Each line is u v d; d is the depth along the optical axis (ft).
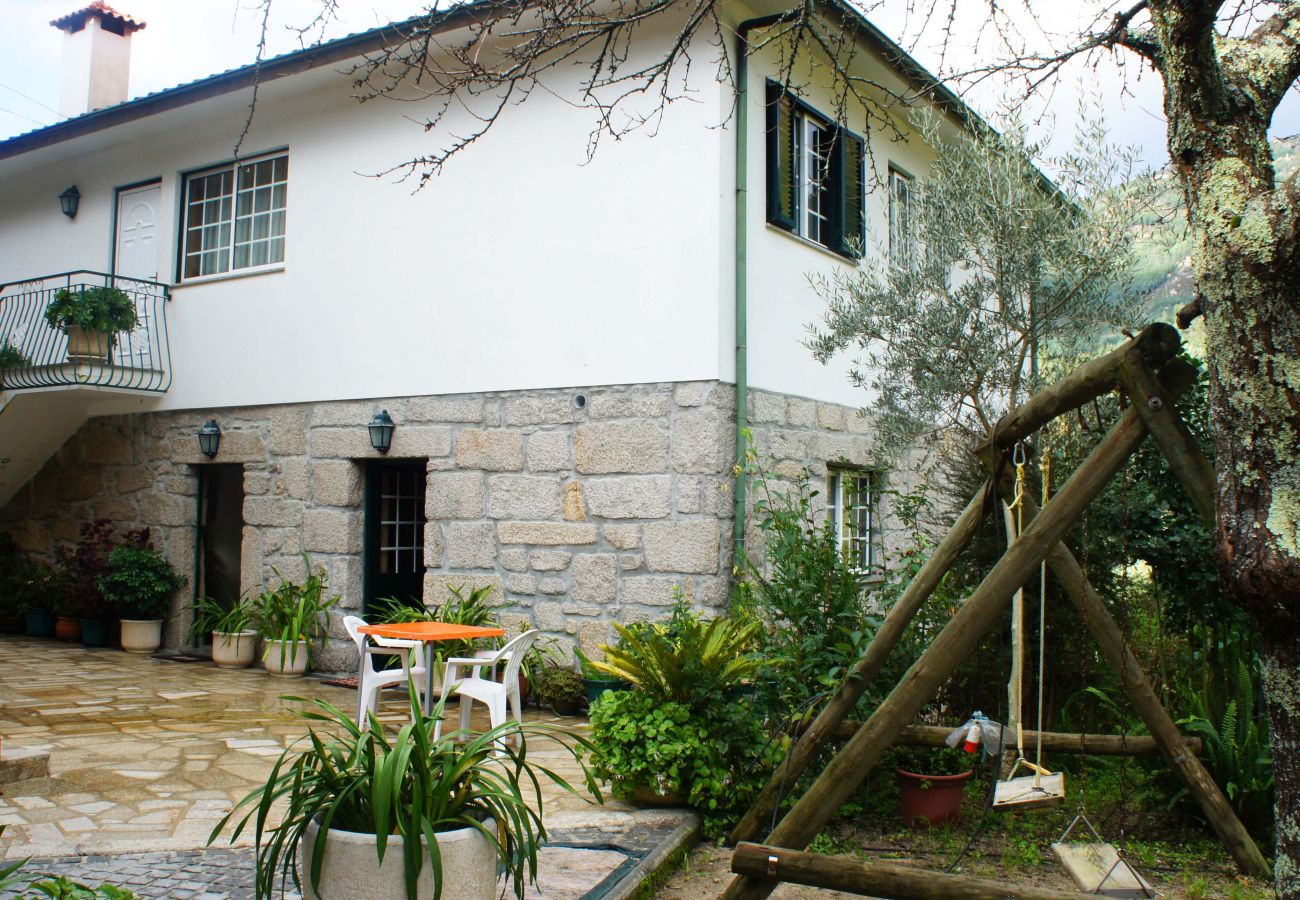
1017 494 14.17
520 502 27.53
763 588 18.67
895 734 12.91
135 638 34.71
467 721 20.66
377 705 26.53
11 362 35.01
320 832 10.08
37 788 17.38
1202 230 9.28
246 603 32.76
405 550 33.06
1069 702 20.53
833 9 24.35
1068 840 16.67
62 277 35.35
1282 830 8.98
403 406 29.94
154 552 35.35
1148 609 22.18
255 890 11.82
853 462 30.96
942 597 19.42
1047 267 20.27
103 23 41.81
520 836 11.05
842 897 14.29
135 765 19.26
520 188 28.17
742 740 16.78
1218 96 9.45
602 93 26.84
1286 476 8.82
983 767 20.30
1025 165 20.45
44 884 10.37
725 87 25.32
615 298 26.40
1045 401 13.97
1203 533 19.44
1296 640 8.86
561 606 26.61
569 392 26.94
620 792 17.15
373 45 28.17
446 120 29.63
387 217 30.66
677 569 24.95
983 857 15.88
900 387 22.58
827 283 27.02
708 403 24.85
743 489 25.22
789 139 28.43
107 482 37.19
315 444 31.78
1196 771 15.37
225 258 34.99
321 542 31.48
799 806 12.98
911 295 21.53
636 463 25.73
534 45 14.24
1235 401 9.04
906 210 23.22
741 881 12.33
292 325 32.55
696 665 16.88
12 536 40.04
